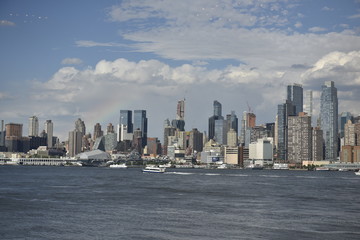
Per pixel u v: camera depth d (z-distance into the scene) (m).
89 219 127.31
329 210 149.12
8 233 108.56
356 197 195.50
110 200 174.38
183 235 106.75
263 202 171.38
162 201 172.38
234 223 121.88
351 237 105.62
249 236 106.06
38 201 169.75
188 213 139.50
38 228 114.25
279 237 105.19
